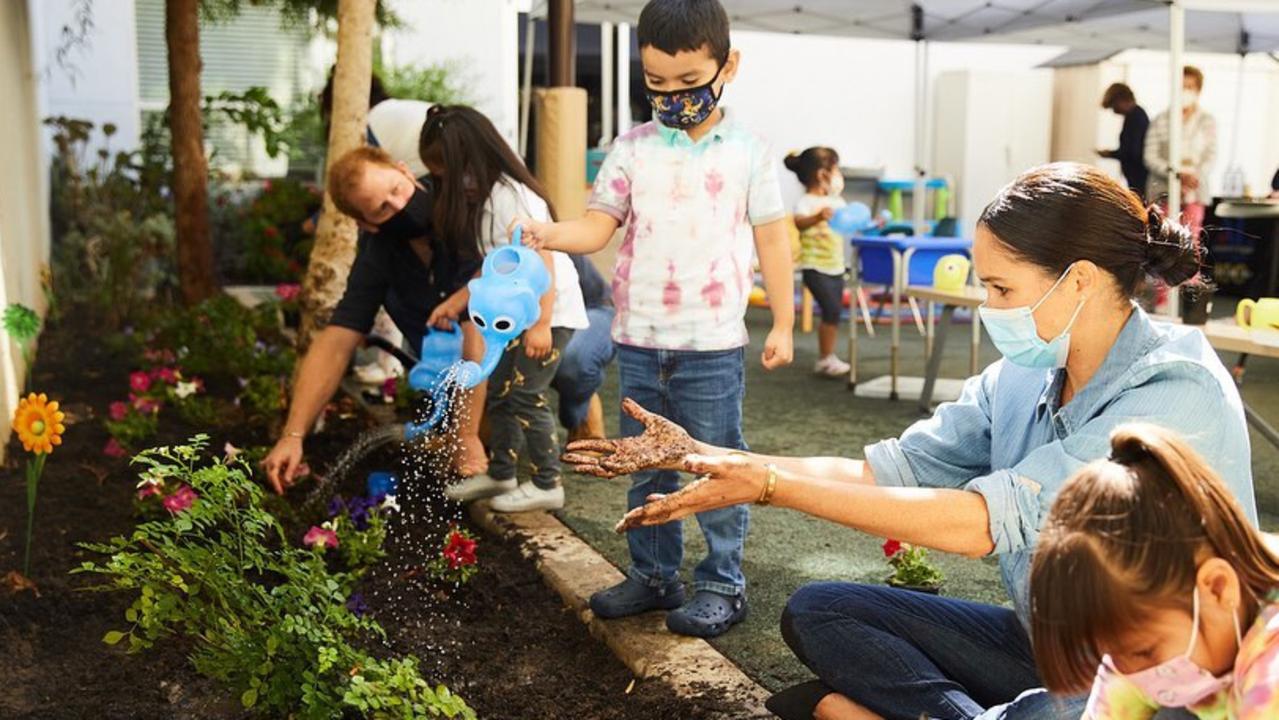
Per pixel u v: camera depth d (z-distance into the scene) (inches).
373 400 230.8
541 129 258.1
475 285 118.5
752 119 464.1
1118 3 335.0
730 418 128.3
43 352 290.7
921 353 337.1
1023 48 499.2
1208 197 392.5
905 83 480.4
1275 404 262.8
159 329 293.3
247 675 106.5
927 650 94.8
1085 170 79.4
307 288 196.4
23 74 299.1
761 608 136.3
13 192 245.8
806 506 77.7
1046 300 78.7
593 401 190.1
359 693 96.2
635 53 474.6
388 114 217.5
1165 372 78.0
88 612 132.6
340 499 159.8
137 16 423.5
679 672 118.5
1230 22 367.9
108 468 186.1
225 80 438.0
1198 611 54.6
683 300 125.2
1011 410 89.4
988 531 77.8
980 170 479.2
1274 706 54.2
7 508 163.5
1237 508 55.4
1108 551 54.2
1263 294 434.0
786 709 99.4
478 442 170.9
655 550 131.3
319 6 321.7
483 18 426.6
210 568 106.2
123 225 319.6
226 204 410.6
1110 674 65.5
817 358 325.4
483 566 149.8
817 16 367.6
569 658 127.0
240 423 214.2
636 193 126.3
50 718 111.3
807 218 284.2
